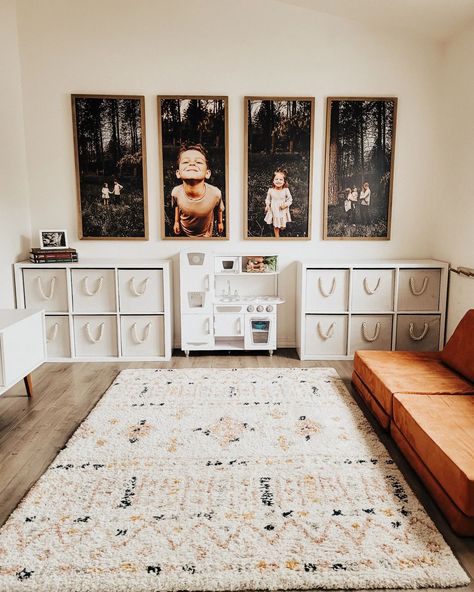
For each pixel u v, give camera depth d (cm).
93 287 414
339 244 450
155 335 421
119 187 437
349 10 408
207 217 444
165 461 253
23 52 419
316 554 186
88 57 422
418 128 439
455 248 409
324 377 376
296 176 441
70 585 172
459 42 402
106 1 418
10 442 278
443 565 180
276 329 447
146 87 427
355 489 228
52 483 234
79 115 426
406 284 418
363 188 444
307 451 263
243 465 249
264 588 173
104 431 286
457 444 212
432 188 446
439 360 329
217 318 429
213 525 203
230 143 436
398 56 430
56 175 435
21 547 191
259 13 423
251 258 440
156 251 448
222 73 428
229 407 319
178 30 423
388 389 276
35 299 413
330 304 422
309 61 429
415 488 232
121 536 197
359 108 433
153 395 340
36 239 441
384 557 184
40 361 343
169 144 433
